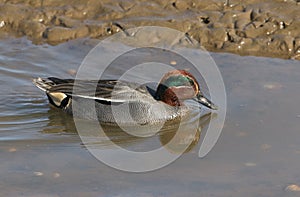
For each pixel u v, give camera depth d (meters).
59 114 14.66
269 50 16.89
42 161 12.36
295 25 17.27
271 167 11.90
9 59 16.53
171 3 18.23
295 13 17.58
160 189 11.27
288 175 11.59
